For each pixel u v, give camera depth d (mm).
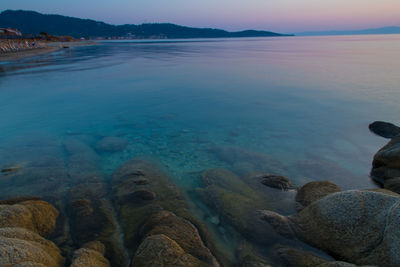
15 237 4688
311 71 29875
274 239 5586
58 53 58469
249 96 20281
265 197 7352
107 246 5523
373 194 5008
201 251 5016
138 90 22703
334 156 10500
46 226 5977
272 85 23625
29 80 25672
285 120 14969
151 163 9680
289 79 25797
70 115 16250
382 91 20000
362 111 15867
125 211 6711
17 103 18406
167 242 4863
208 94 21219
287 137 12617
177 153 10938
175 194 7570
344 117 15039
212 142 12188
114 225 6254
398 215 4297
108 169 9477
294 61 39812
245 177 8570
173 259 4523
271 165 9742
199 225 5984
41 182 8359
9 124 14539
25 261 3949
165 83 25422
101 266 4715
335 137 12430
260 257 5160
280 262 5020
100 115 16328
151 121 15289
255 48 78500
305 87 22359
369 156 10422
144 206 6879
